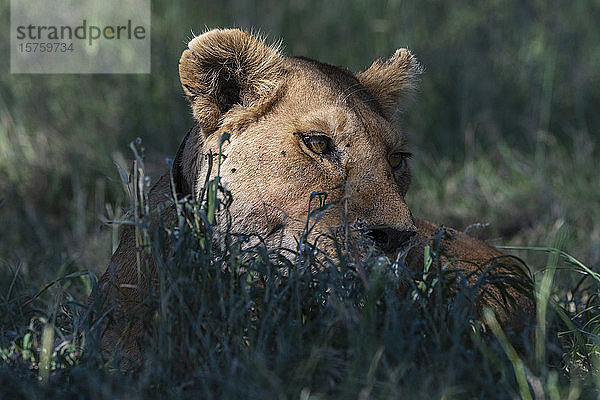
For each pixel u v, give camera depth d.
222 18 20.34
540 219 14.23
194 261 7.28
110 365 7.04
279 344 6.73
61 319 8.49
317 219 7.46
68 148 15.15
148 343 7.20
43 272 11.09
